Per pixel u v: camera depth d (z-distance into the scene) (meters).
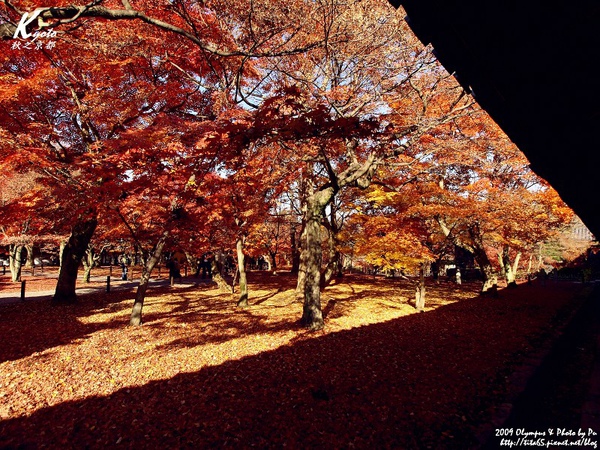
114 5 8.30
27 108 10.73
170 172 7.85
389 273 31.91
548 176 3.11
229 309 13.48
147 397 5.52
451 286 25.42
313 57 11.34
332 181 10.17
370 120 5.26
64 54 9.90
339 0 8.94
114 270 38.34
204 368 6.82
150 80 12.29
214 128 7.33
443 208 13.34
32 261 30.39
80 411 5.05
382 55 10.16
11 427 4.59
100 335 9.27
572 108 2.13
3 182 18.17
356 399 5.46
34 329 9.78
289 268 46.81
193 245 13.66
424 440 4.25
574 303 16.53
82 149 13.87
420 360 7.43
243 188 10.79
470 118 13.17
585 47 1.72
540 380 6.42
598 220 3.84
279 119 5.18
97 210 9.50
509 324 11.34
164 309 13.38
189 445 4.21
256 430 4.54
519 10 1.70
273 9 8.41
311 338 9.09
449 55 2.17
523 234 16.66
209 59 10.05
